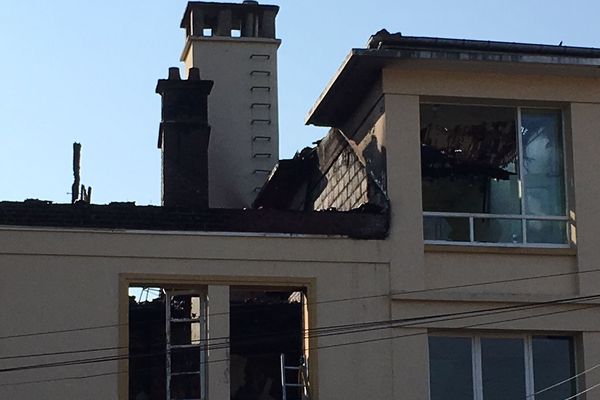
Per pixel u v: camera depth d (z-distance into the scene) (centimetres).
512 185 2380
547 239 2369
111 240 2162
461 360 2273
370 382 2211
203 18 3584
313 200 2938
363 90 2439
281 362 2280
